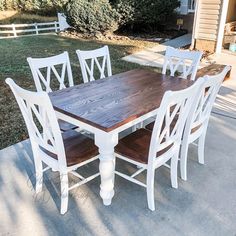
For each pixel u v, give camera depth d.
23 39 8.82
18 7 13.41
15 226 1.90
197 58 2.89
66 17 9.32
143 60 6.25
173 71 3.07
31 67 2.51
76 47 7.59
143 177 2.38
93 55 2.98
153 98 2.12
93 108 1.95
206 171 2.45
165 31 9.80
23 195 2.17
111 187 2.03
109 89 2.34
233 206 2.06
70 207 2.05
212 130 3.11
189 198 2.13
